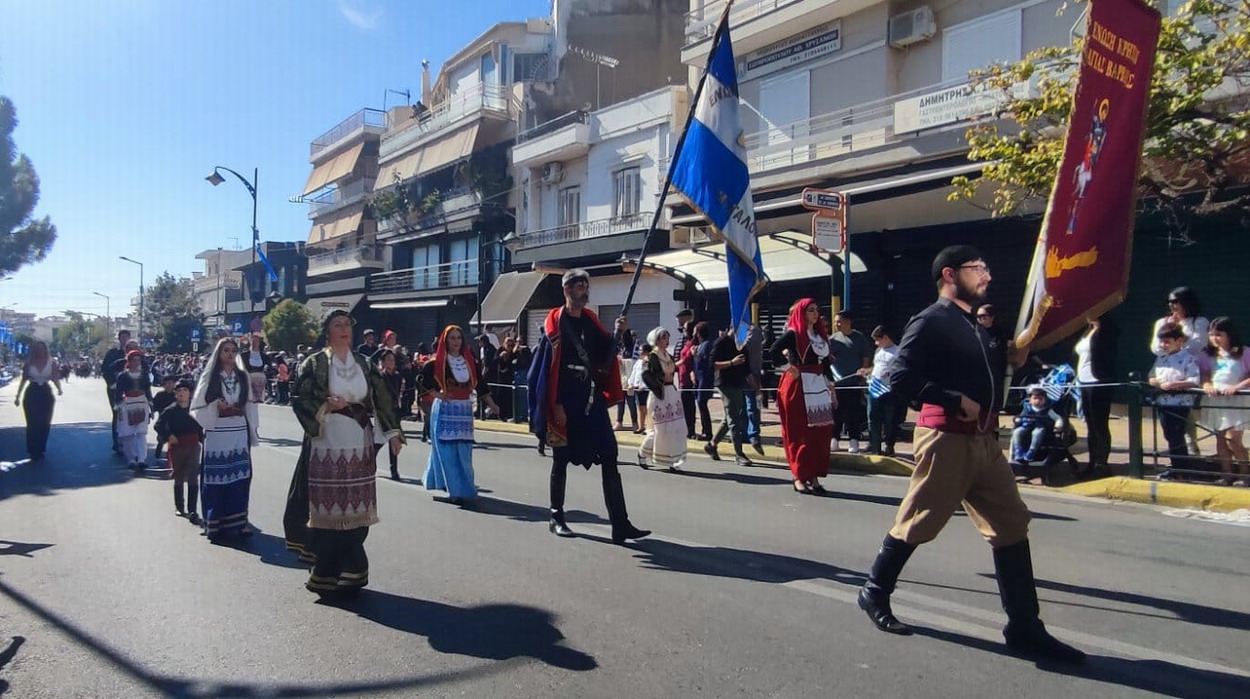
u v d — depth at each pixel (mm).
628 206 26594
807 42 20047
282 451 13781
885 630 4793
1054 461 9633
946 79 17625
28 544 7234
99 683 4254
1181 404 8766
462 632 4902
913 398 4406
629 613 5199
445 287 37156
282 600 5559
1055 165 10594
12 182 27484
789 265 17219
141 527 7930
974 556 6426
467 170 34812
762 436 14336
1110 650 4508
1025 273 16531
